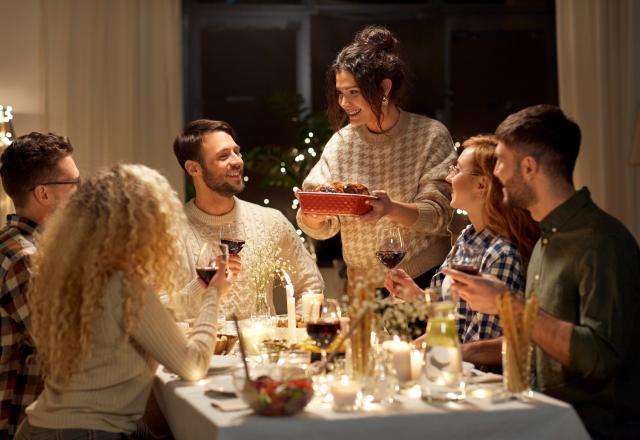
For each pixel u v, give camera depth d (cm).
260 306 305
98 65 512
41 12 503
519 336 198
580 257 217
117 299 212
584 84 540
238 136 594
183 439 213
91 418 213
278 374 196
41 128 504
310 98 595
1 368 260
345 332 230
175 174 523
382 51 321
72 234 216
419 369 214
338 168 338
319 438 183
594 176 540
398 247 274
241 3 591
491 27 602
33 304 223
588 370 208
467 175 262
